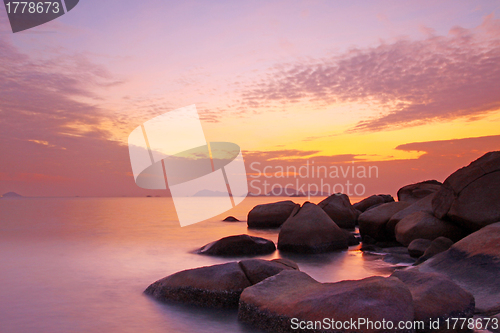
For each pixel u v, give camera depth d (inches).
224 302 189.5
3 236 481.7
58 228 596.7
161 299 200.8
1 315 172.2
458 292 161.8
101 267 291.6
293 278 181.0
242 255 358.9
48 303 192.9
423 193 549.6
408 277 180.2
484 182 323.0
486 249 221.1
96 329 155.9
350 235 458.0
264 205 729.6
